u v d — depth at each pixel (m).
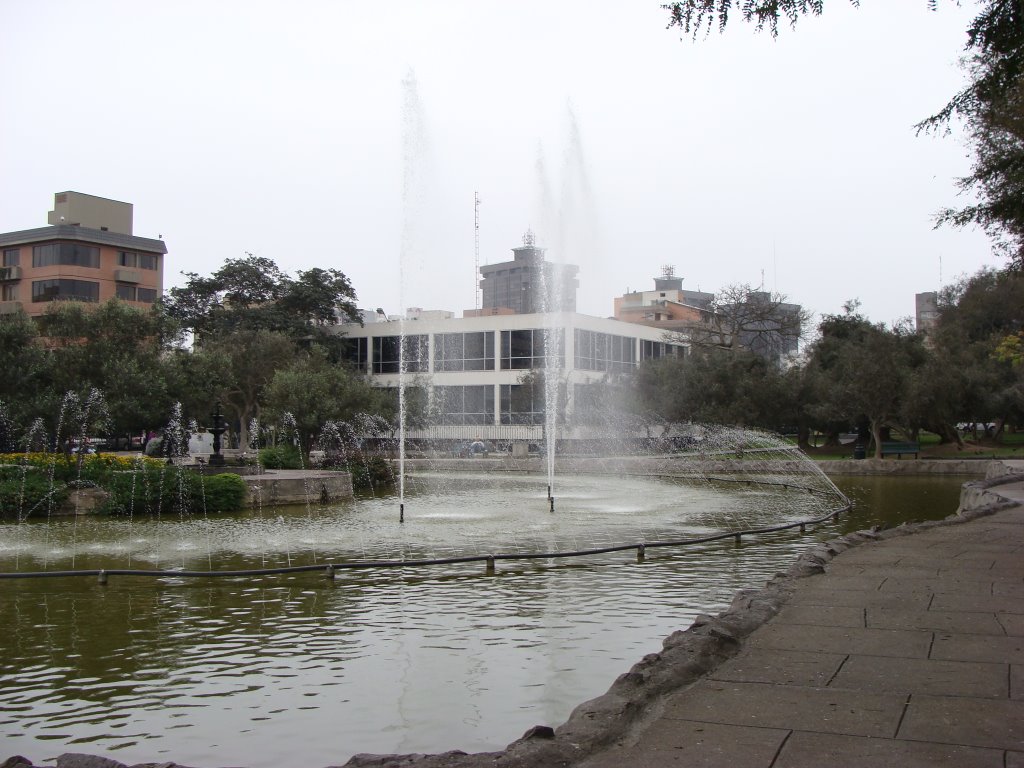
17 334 25.55
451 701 6.59
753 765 4.04
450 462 40.47
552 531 16.84
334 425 38.19
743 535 16.36
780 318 56.16
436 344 56.03
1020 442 49.22
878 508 21.80
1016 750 4.20
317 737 5.91
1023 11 9.33
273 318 55.50
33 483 20.52
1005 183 13.72
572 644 8.18
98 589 11.16
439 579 11.70
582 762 4.13
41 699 6.77
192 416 34.28
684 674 5.53
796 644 6.39
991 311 51.31
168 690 6.95
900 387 38.50
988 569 9.76
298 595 10.67
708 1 9.44
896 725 4.58
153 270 62.34
